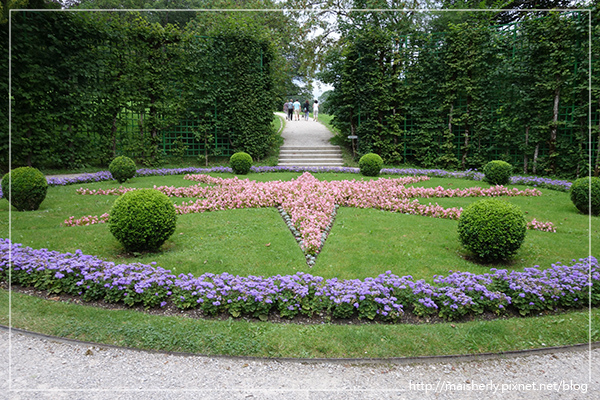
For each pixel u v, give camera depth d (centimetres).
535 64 1209
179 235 554
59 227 578
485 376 268
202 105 1459
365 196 819
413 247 512
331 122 1686
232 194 823
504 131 1302
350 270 432
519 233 438
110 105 1268
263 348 289
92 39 1222
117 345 292
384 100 1488
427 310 338
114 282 349
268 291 338
